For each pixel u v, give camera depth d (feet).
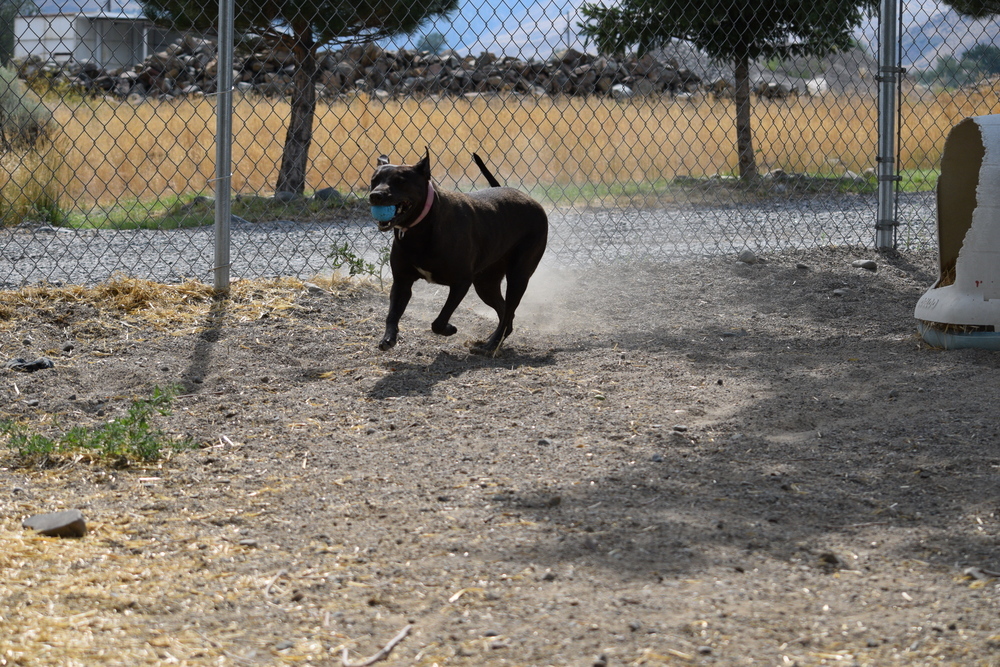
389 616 7.39
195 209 36.91
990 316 15.79
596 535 8.89
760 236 29.63
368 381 14.56
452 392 14.06
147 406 12.98
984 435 11.76
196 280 18.99
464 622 7.24
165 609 7.50
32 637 6.92
